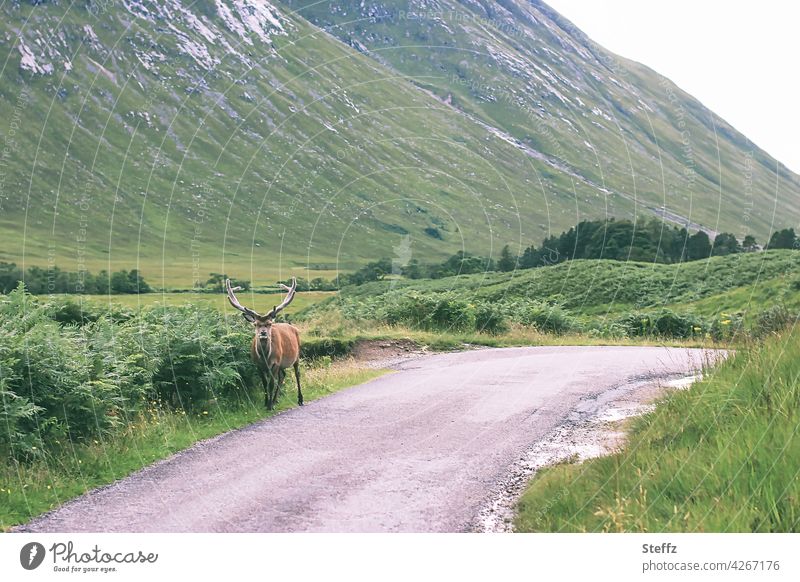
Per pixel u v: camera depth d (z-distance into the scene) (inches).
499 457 390.9
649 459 327.3
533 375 658.2
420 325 1027.9
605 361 747.4
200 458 394.9
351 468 374.0
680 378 609.0
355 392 600.4
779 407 319.0
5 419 360.8
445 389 596.7
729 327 960.9
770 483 273.4
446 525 297.3
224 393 534.3
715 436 325.7
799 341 376.5
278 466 378.0
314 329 961.5
